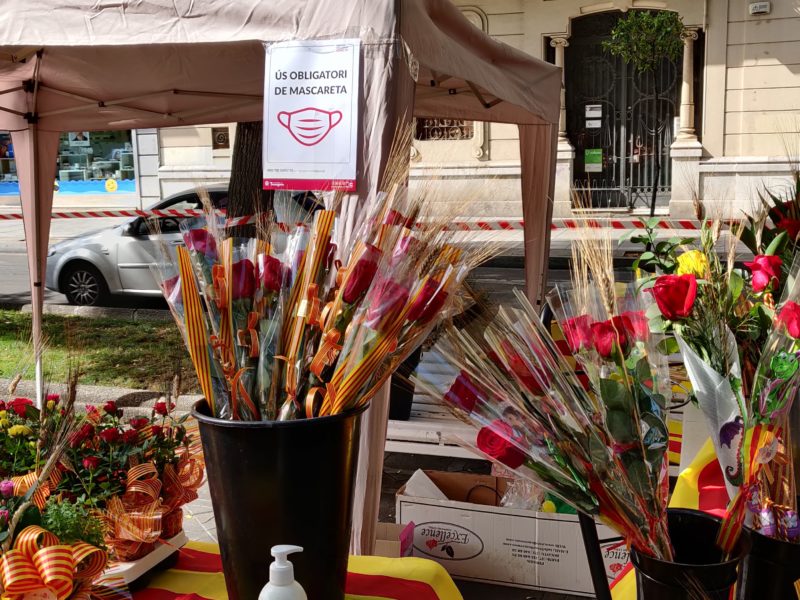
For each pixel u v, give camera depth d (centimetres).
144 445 178
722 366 132
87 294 929
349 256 155
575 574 298
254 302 145
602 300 136
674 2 1443
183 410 445
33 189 520
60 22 309
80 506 152
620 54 1423
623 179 1528
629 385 128
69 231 1620
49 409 181
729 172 1438
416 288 141
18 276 1156
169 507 173
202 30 293
